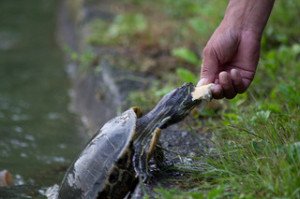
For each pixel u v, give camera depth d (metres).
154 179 3.65
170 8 8.95
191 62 6.28
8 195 4.27
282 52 5.97
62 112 6.84
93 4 9.40
